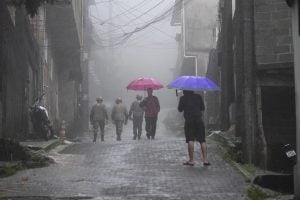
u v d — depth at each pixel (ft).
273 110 47.29
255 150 46.65
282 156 44.60
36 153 50.44
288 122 46.93
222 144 59.62
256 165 46.32
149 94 73.51
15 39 66.80
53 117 114.62
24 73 74.08
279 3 47.37
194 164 48.06
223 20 74.02
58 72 127.03
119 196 34.04
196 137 48.21
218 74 94.68
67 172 43.96
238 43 53.06
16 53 67.51
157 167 46.93
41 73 93.50
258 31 47.73
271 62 47.29
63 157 53.26
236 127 58.18
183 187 37.37
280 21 47.29
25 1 41.93
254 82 47.52
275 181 37.04
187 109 48.16
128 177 41.65
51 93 110.93
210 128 97.40
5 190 35.76
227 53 71.97
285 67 46.91
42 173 43.29
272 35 47.44
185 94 48.39
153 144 62.23
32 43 80.28
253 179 37.96
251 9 48.01
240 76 52.95
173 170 45.19
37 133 68.28
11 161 47.24
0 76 56.59
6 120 60.08
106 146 62.08
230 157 50.24
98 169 45.85
